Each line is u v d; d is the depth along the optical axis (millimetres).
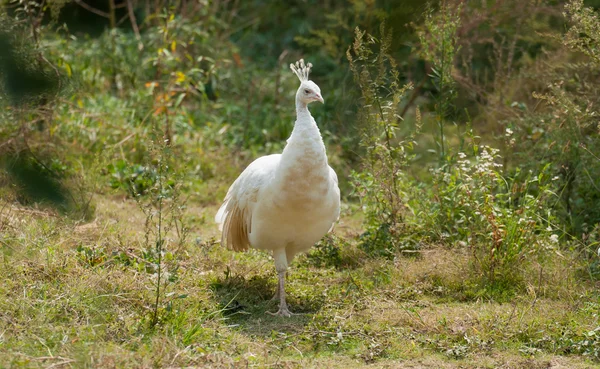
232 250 9273
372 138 9367
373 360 6625
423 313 7625
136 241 9195
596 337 6832
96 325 6676
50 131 10703
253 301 8094
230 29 18188
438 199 9516
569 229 9594
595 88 10180
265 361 6371
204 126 14148
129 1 16016
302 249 8234
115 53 14938
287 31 18750
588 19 8641
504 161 10570
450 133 13555
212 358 6328
